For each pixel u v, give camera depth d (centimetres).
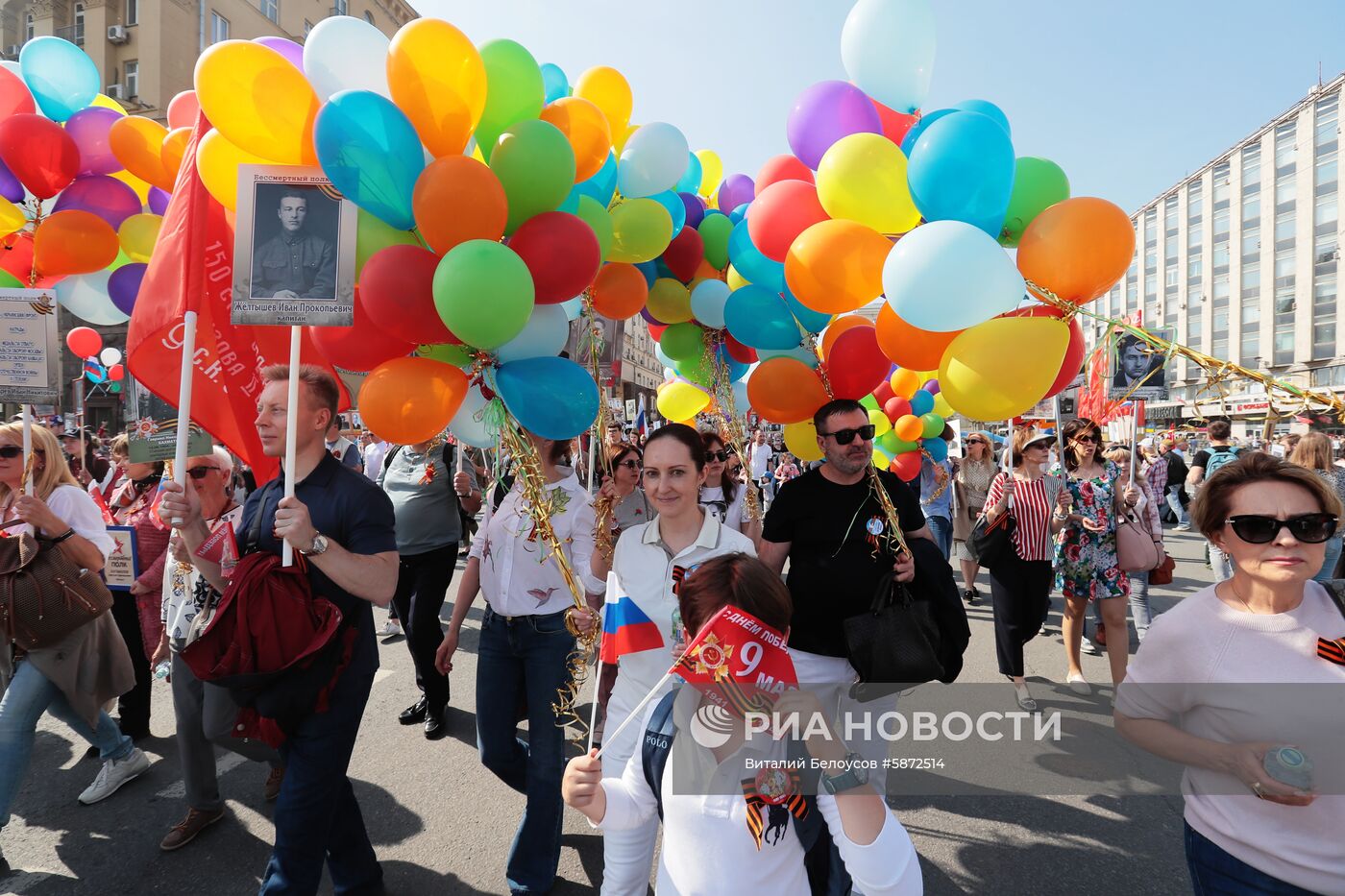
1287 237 4594
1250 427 1694
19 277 300
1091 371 389
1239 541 146
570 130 243
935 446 386
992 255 199
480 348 210
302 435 215
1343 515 140
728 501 417
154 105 1909
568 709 221
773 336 283
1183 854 266
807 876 128
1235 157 4966
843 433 241
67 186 293
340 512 211
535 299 223
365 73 210
